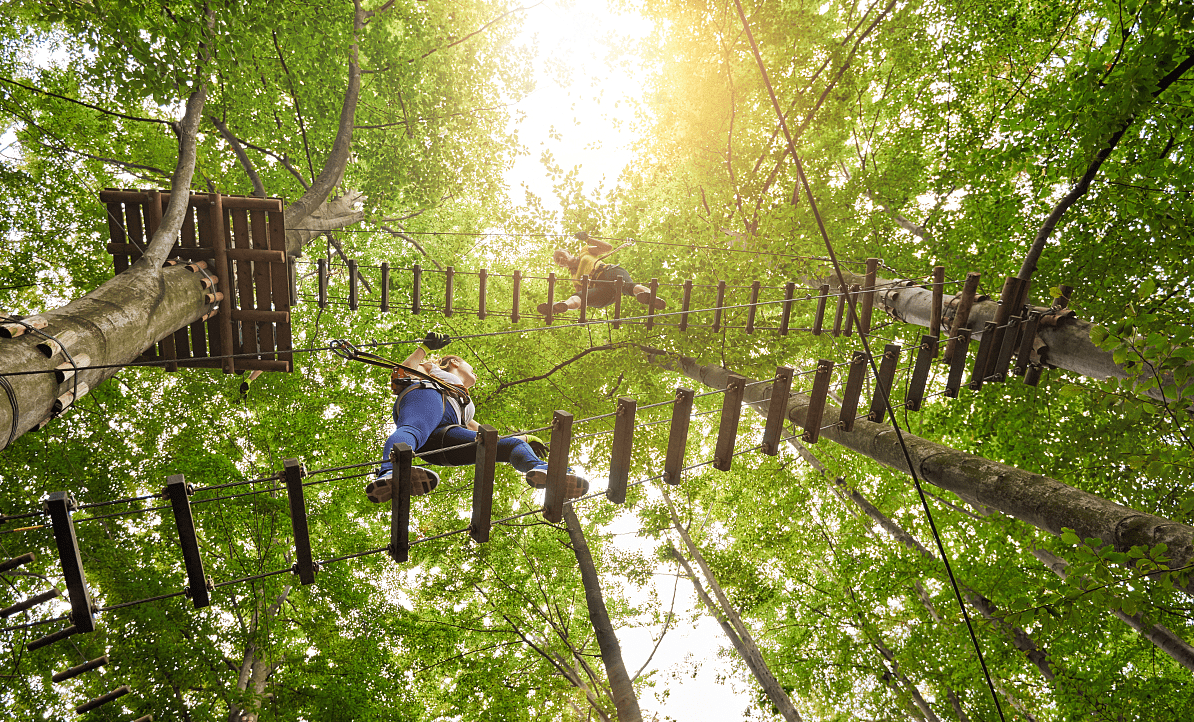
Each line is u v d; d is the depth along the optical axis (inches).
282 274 258.8
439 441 154.2
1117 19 263.9
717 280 349.7
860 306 337.1
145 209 237.5
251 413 470.0
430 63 441.1
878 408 194.2
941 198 400.2
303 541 121.1
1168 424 271.6
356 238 503.8
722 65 385.1
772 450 170.2
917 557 366.3
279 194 429.4
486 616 446.6
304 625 405.1
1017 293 222.2
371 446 466.9
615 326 375.6
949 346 228.1
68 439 389.4
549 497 138.1
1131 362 145.1
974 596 338.3
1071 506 172.6
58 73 401.4
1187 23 196.7
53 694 328.5
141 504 387.5
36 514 102.1
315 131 404.2
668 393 403.9
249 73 341.1
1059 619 163.0
